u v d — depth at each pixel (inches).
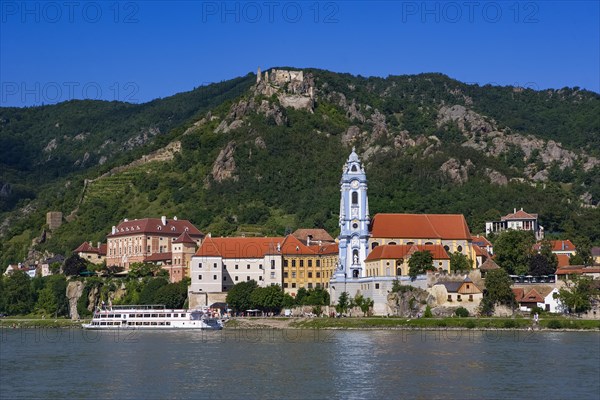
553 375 7677.2
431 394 6939.0
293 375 7810.0
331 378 7628.0
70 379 7780.5
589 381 7401.6
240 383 7455.7
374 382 7431.1
